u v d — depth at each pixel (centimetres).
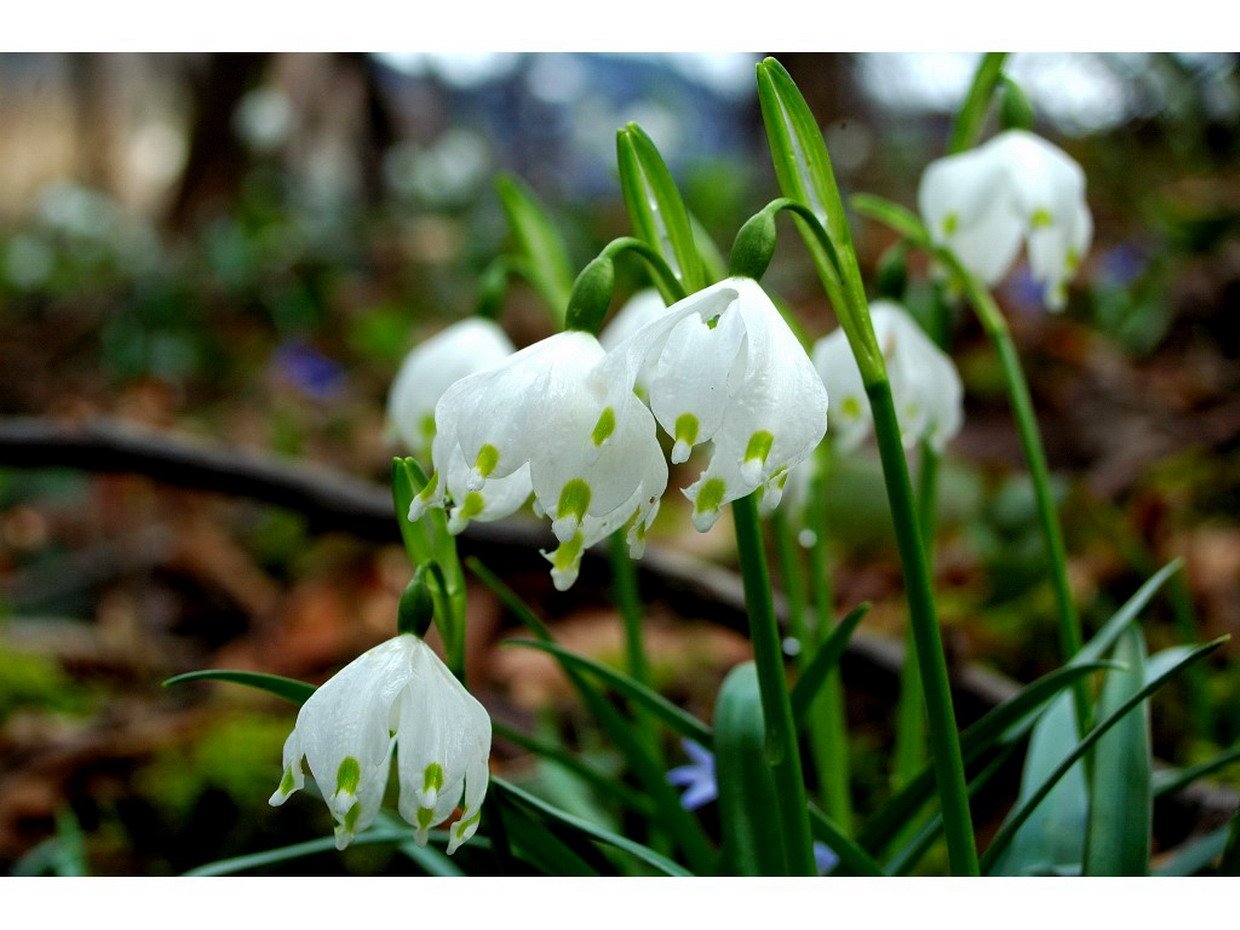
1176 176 91
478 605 51
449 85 161
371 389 90
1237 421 55
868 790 38
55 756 38
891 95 125
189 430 86
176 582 60
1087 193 95
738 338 18
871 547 51
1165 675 21
